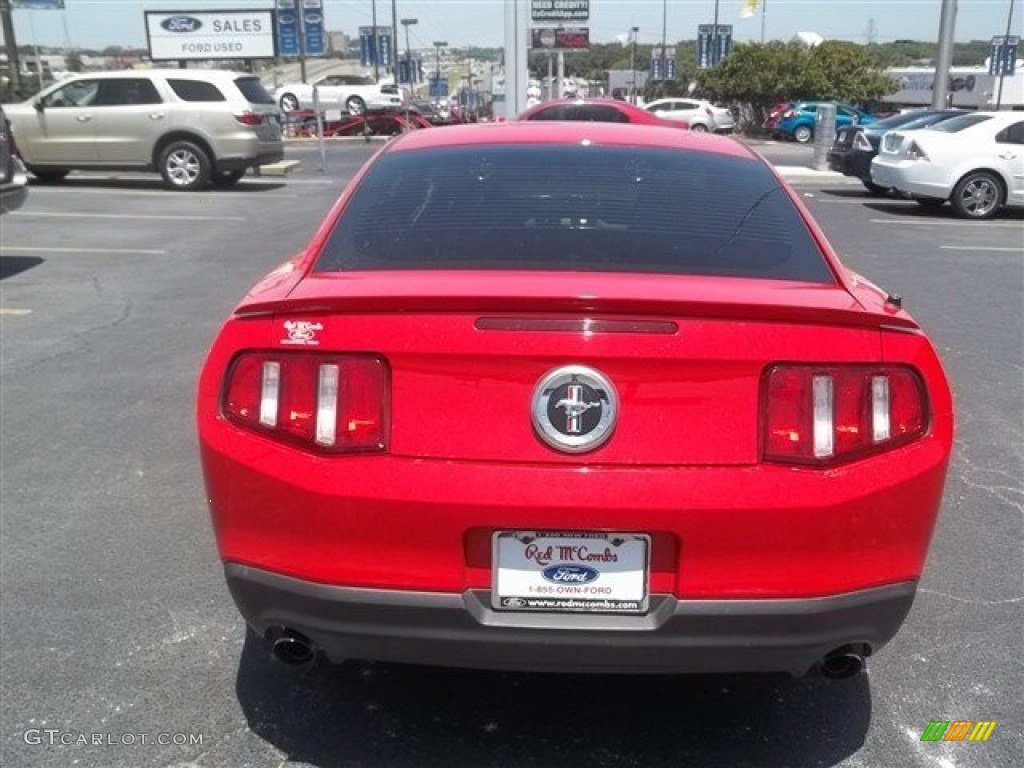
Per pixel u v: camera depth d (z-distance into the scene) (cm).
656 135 379
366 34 5028
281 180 1950
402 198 326
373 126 3541
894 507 251
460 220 311
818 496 244
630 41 8525
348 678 331
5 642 348
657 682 330
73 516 446
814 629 249
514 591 249
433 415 247
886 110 5959
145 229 1287
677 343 243
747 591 246
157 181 1864
